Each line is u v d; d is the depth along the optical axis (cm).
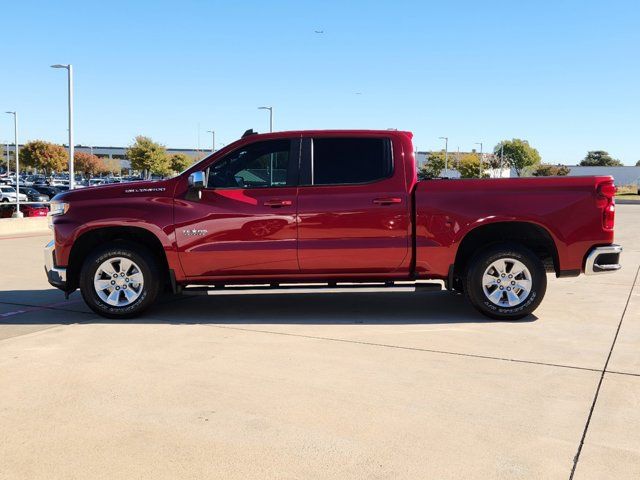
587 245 632
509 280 638
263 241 638
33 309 720
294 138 653
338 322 642
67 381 454
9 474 316
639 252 1340
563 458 329
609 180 632
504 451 338
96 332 601
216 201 642
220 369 480
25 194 4319
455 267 670
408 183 639
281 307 723
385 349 535
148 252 653
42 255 1309
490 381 450
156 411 396
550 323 634
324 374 467
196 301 765
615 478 309
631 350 530
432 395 422
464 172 8338
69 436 360
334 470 318
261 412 394
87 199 656
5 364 495
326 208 634
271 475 313
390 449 341
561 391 429
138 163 7312
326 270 645
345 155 647
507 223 643
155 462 328
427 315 675
